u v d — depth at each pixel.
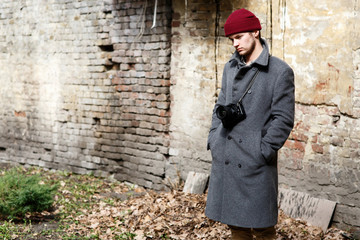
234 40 2.82
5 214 4.51
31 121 7.32
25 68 7.30
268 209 2.76
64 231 4.23
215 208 2.88
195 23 5.26
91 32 6.36
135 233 4.09
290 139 4.61
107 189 5.88
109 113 6.26
